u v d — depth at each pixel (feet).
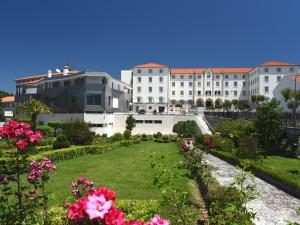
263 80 256.73
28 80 302.04
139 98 276.82
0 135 17.19
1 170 18.98
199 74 293.43
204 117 180.45
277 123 88.99
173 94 294.66
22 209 18.74
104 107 155.53
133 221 8.57
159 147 112.68
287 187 45.75
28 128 17.70
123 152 95.66
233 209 16.16
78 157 82.48
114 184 48.01
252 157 69.36
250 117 129.90
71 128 100.01
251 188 17.85
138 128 167.32
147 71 276.82
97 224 7.32
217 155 84.99
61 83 174.29
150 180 51.26
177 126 157.99
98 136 136.15
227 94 292.40
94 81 158.40
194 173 51.06
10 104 252.01
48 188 43.83
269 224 31.81
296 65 253.24
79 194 20.43
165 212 28.86
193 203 35.35
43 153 69.36
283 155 87.61
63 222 22.27
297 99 139.03
